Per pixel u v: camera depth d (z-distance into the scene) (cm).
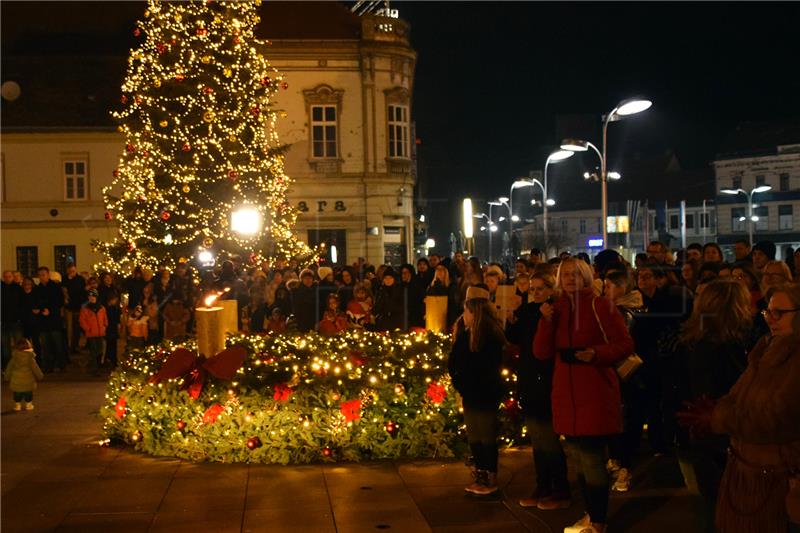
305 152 3991
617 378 706
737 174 7044
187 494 847
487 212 8344
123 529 741
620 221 3678
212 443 977
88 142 4131
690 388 642
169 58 2592
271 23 4044
